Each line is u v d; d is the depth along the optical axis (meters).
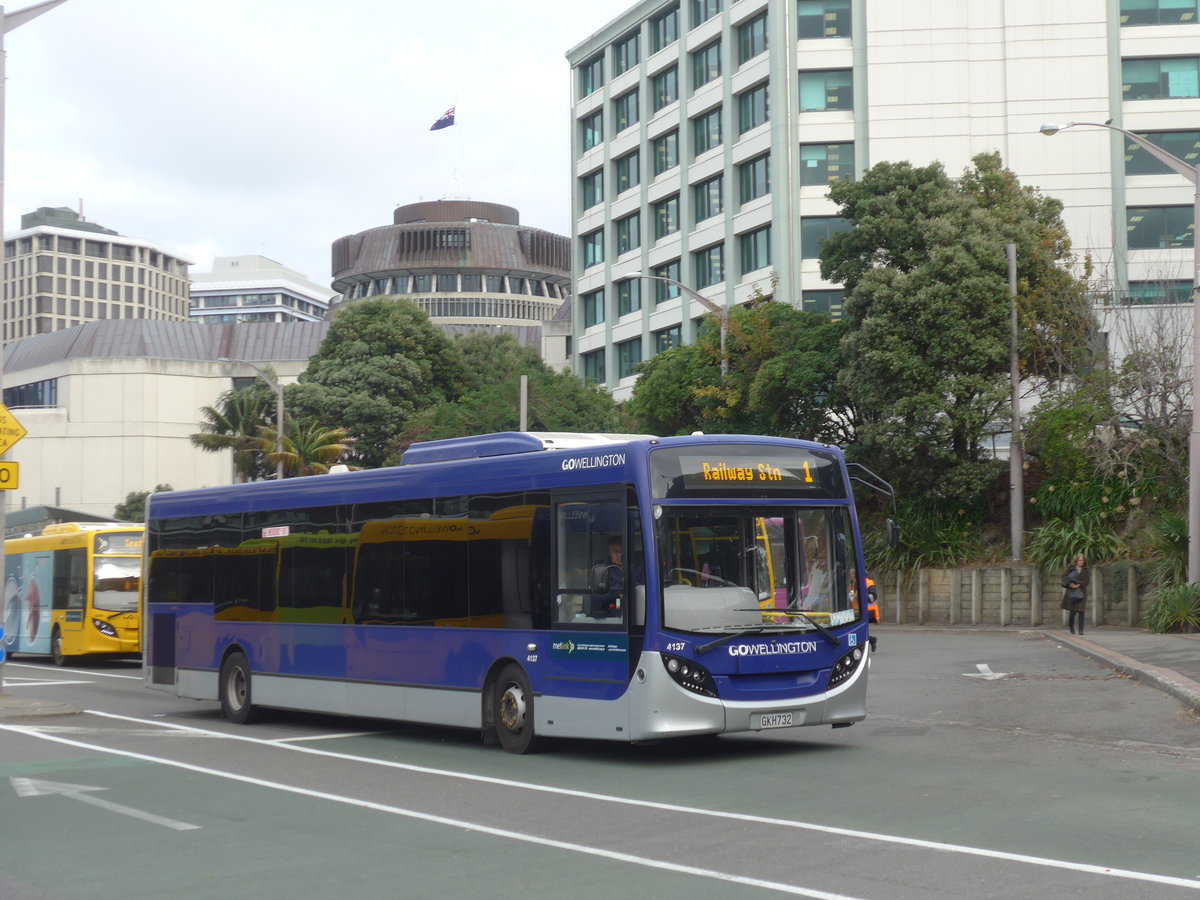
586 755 13.19
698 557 12.23
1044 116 55.53
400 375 58.03
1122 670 18.78
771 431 38.25
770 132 57.72
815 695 12.54
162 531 20.02
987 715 15.43
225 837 9.12
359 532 15.88
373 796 10.81
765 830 8.80
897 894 6.89
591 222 73.56
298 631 16.72
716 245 63.00
